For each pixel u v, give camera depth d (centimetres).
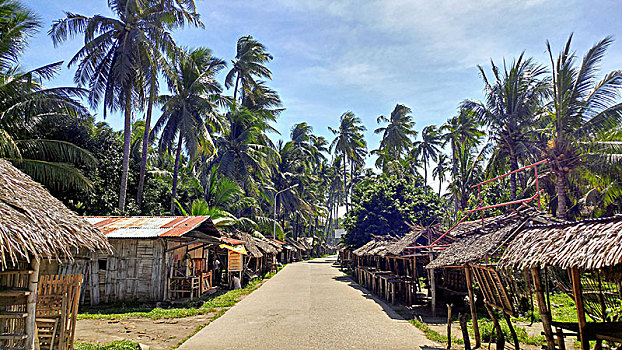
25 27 1648
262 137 3984
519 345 939
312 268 4281
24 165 1727
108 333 1077
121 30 2186
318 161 6525
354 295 1991
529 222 937
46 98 1797
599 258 525
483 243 976
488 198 2919
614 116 1794
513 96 2281
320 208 6406
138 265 1631
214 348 935
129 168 2520
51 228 653
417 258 1834
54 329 739
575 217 2348
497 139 2409
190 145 2505
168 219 1866
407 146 4984
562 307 1446
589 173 1867
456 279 1579
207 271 2247
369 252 2362
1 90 1658
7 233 552
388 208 3062
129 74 2144
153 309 1473
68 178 1817
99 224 1780
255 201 3662
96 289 1575
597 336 634
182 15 2302
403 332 1120
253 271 2912
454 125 4197
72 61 2158
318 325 1218
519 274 1037
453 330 1138
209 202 3109
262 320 1300
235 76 4119
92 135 2300
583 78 1845
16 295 637
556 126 1944
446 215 3409
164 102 2758
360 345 969
